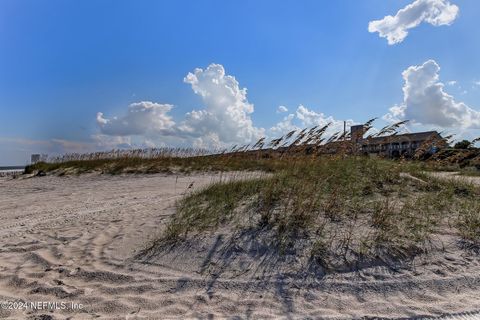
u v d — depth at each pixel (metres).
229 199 6.89
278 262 4.52
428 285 4.03
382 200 6.55
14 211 8.51
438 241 5.10
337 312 3.51
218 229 5.57
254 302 3.70
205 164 16.78
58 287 4.00
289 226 5.43
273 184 7.18
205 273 4.33
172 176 15.34
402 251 4.75
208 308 3.59
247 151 10.65
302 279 4.14
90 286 4.05
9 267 4.56
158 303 3.68
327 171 7.94
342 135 8.89
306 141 8.64
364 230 5.35
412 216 5.88
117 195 10.57
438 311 3.51
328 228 5.44
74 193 11.64
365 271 4.30
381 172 8.27
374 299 3.78
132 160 18.66
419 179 8.21
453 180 8.27
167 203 8.09
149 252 4.95
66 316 3.43
